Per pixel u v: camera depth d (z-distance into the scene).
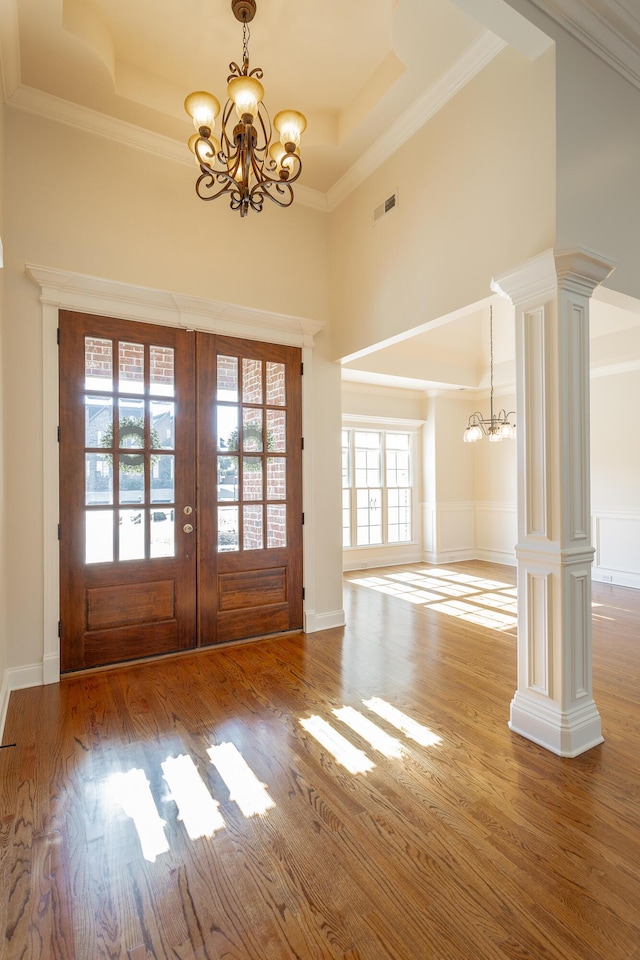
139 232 3.42
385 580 6.34
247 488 3.86
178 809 1.90
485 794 1.97
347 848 1.69
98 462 3.28
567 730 2.24
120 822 1.82
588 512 2.40
